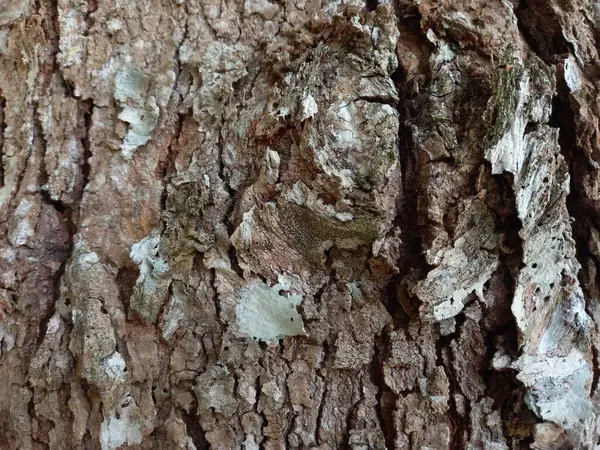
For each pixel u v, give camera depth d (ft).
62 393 0.66
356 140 0.63
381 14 0.66
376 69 0.65
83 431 0.65
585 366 0.65
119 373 0.64
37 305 0.68
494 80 0.63
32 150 0.68
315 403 0.65
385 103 0.65
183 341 0.66
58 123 0.68
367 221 0.62
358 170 0.63
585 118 0.69
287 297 0.65
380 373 0.66
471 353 0.65
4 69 0.70
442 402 0.64
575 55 0.72
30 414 0.66
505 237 0.64
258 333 0.65
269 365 0.65
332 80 0.65
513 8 0.73
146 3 0.68
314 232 0.64
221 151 0.67
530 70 0.65
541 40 0.74
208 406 0.65
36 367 0.65
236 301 0.65
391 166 0.62
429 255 0.63
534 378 0.63
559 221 0.65
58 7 0.68
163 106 0.68
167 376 0.66
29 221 0.68
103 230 0.67
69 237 0.69
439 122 0.65
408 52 0.68
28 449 0.66
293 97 0.65
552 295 0.65
